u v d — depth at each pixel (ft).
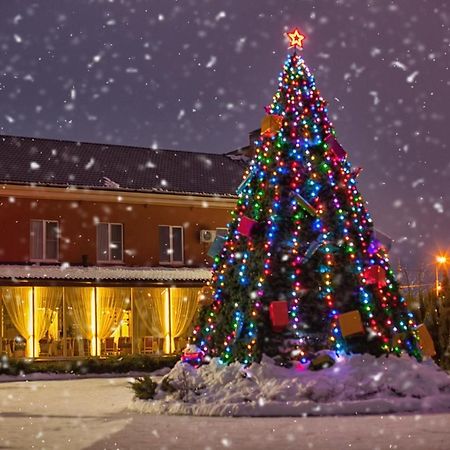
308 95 51.96
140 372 89.04
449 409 43.57
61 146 109.60
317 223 48.49
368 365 45.88
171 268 103.91
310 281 47.83
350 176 51.01
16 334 93.71
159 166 112.37
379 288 48.62
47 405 52.44
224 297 50.70
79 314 96.43
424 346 49.93
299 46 53.52
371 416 41.32
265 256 48.08
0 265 93.50
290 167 49.80
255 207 50.14
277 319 45.96
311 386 43.57
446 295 59.41
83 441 34.06
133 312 100.01
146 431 37.17
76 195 98.63
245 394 44.32
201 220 107.55
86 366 86.94
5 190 94.27
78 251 98.63
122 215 102.27
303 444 31.91
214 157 120.47
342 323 46.11
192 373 48.19
